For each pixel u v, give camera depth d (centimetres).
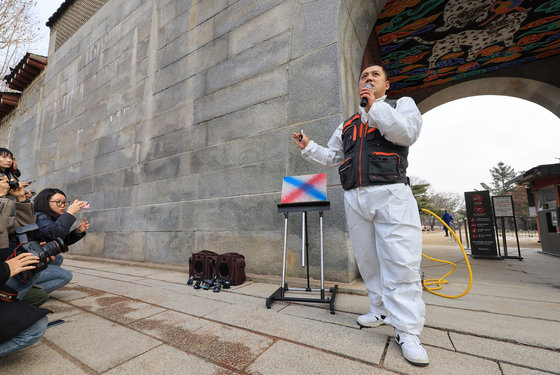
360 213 160
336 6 333
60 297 262
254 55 397
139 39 604
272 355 141
